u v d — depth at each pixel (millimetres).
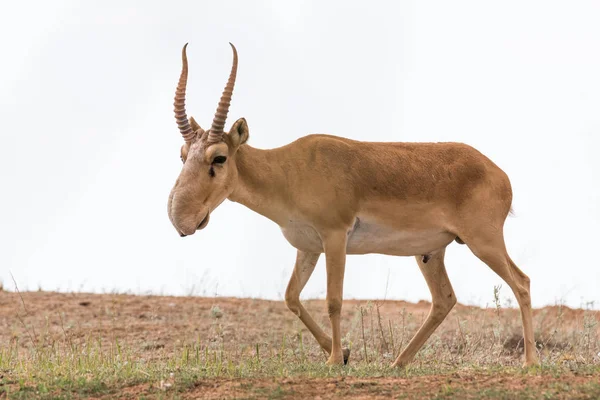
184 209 38531
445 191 40344
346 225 40125
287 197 40125
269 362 40125
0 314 61750
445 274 42188
